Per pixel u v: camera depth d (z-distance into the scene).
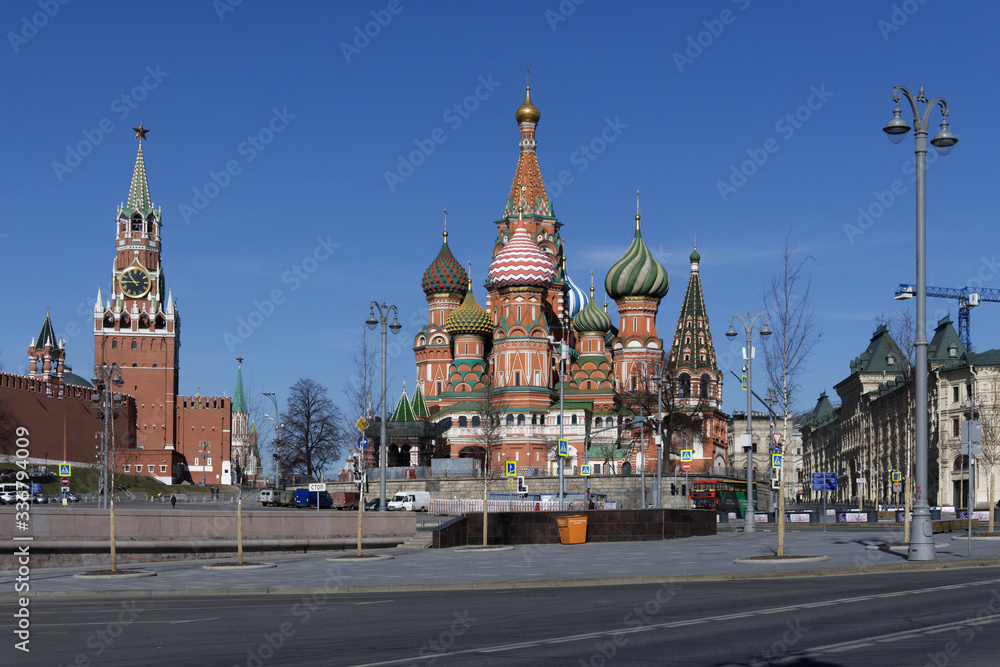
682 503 116.19
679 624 20.61
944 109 36.06
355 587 31.59
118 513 44.56
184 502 141.50
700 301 157.88
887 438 138.50
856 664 15.71
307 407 153.88
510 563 40.34
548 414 154.00
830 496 179.00
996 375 114.38
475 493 130.50
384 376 60.16
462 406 159.38
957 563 33.62
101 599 30.58
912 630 18.88
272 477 197.88
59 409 174.50
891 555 37.97
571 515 54.06
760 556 38.91
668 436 131.88
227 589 31.56
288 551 49.12
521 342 154.75
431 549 50.78
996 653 16.47
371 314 60.19
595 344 163.50
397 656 17.66
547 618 22.45
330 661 17.34
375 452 157.75
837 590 26.38
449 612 24.22
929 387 124.44
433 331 176.50
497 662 16.75
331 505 115.25
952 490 117.88
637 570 35.12
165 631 21.86
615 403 154.62
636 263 160.50
